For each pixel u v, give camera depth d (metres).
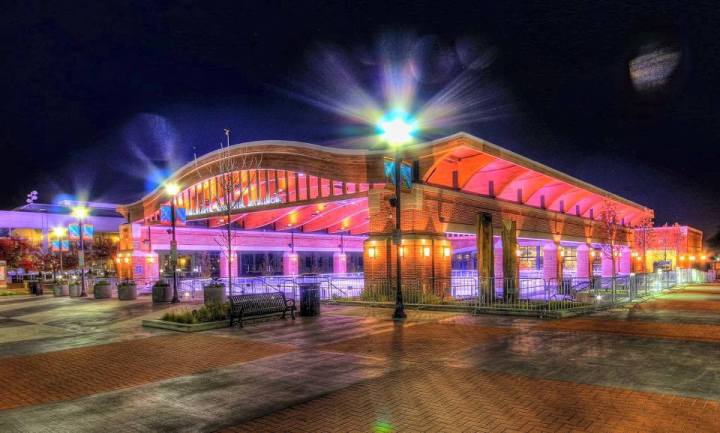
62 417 7.11
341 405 7.33
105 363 10.80
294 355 11.06
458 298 22.56
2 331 16.39
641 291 25.69
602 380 8.44
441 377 8.85
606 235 46.91
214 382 8.85
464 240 51.50
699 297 25.56
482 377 8.80
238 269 45.44
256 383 8.69
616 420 6.48
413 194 23.97
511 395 7.67
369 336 13.46
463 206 27.97
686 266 63.19
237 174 33.50
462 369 9.44
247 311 16.23
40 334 15.49
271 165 30.23
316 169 27.86
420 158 24.69
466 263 59.34
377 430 6.30
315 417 6.83
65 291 34.72
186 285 34.91
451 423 6.49
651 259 62.31
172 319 16.25
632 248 60.44
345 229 49.22
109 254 62.53
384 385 8.38
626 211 56.53
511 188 37.06
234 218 41.69
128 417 7.04
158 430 6.49
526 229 36.44
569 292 21.59
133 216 42.03
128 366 10.42
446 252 25.06
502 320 16.45
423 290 21.75
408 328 14.84
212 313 16.28
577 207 48.59
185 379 9.13
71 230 34.94
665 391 7.71
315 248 49.28
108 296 29.95
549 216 40.47
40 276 49.19
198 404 7.56
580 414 6.73
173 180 37.88
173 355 11.44
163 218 25.98
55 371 10.16
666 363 9.63
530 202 41.03
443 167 27.62
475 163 27.69
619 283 23.86
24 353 12.27
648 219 60.34
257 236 44.28
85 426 6.71
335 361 10.34
